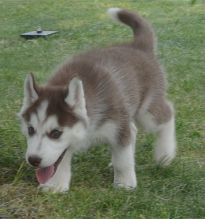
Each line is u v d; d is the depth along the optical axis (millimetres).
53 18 4547
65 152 1769
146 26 2145
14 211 1696
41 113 1695
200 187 1867
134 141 2004
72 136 1715
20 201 1741
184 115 2438
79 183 1881
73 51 3461
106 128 1790
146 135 2189
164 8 4910
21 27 4219
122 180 1850
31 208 1710
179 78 2910
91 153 2055
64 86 1753
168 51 3424
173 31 3975
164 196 1808
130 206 1734
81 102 1709
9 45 3684
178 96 2662
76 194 1778
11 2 5332
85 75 1815
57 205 1723
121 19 2174
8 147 2043
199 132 2289
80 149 1809
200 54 3385
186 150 2166
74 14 4703
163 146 2031
